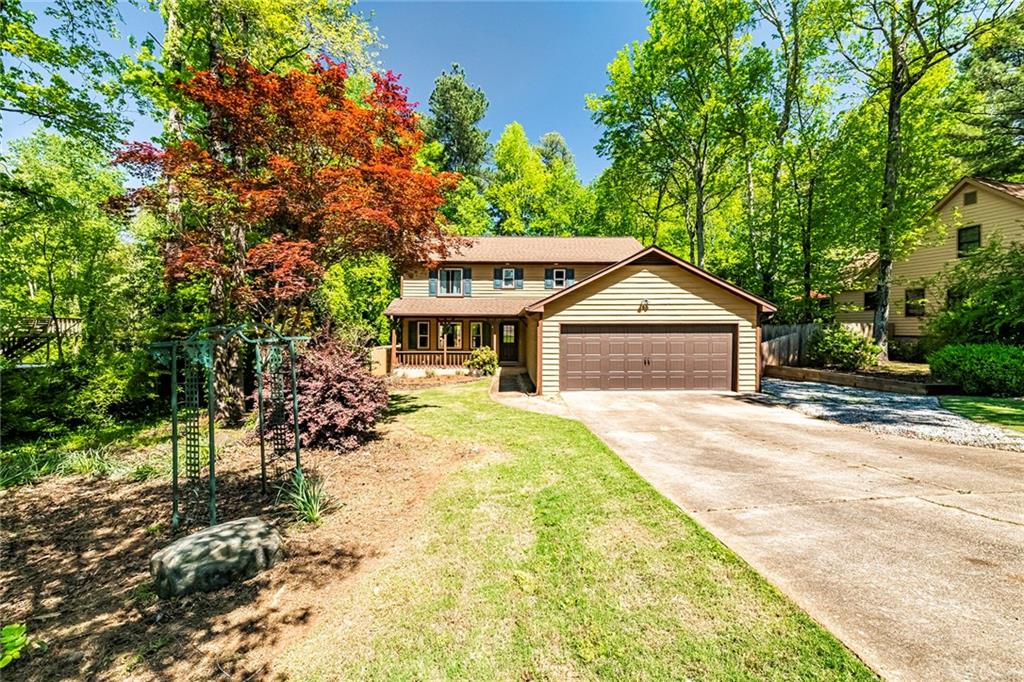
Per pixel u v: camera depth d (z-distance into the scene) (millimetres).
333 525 4582
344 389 7371
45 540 4395
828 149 15984
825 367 15977
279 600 3354
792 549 3740
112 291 11758
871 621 2814
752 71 17766
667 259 13000
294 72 8234
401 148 9039
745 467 6043
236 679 2604
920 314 19562
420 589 3410
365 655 2766
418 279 20672
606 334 13164
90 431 9367
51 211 9617
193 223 9984
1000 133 18188
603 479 5500
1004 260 12102
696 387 13172
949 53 14359
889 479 5492
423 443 7598
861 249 16016
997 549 3705
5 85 8344
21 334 11023
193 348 4578
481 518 4562
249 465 6660
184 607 3277
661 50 18828
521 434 8023
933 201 16531
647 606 3062
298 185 8109
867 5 15055
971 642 2613
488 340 21594
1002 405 9578
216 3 9391
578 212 35000
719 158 20984
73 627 3078
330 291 18906
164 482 6090
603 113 21250
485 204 30453
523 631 2902
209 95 7891
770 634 2734
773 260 18438
